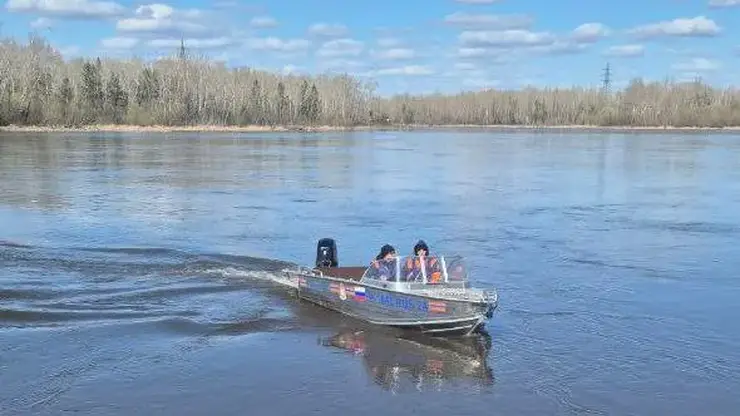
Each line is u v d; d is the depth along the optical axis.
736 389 14.73
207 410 13.45
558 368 15.77
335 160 77.19
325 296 19.92
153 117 172.25
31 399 13.74
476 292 18.00
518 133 191.12
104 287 21.56
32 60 172.25
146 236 30.22
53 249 26.91
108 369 15.26
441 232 32.25
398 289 18.14
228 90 197.38
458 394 14.37
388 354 16.53
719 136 164.50
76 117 159.62
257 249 27.83
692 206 41.66
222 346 16.83
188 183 51.62
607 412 13.66
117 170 61.47
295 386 14.64
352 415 13.38
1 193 44.22
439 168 67.62
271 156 82.44
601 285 22.84
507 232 32.44
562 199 44.56
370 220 35.47
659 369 15.75
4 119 147.50
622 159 82.00
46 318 18.44
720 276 24.08
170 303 20.11
